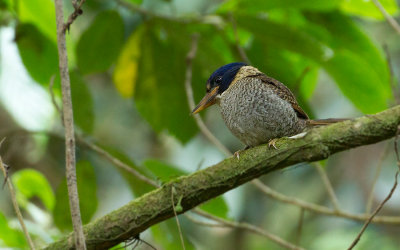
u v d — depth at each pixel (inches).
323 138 255.1
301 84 386.3
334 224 532.4
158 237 348.8
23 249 321.1
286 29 343.3
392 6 350.0
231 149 545.6
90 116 359.3
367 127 250.4
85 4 388.5
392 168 560.1
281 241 330.3
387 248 501.0
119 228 264.8
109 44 360.2
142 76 374.9
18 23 358.0
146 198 267.1
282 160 259.3
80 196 347.6
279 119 322.3
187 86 339.0
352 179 559.2
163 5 471.5
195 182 264.4
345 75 351.9
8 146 388.2
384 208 550.9
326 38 361.1
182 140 383.9
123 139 541.6
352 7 359.6
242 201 533.0
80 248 211.9
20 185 367.6
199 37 366.0
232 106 330.0
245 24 345.1
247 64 363.3
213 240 528.1
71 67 368.5
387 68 346.6
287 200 343.6
